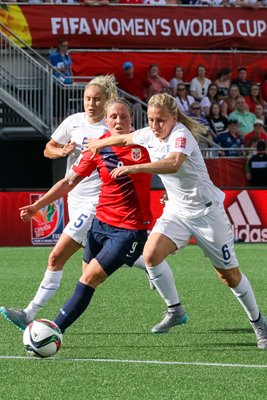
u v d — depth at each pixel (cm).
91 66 5594
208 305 2541
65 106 5194
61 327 1812
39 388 1554
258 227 4556
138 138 1848
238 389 1545
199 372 1672
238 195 4541
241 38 5906
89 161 1927
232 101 5531
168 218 1930
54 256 2072
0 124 5362
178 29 5822
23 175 5909
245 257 3894
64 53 5425
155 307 2500
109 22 5719
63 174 5353
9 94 5138
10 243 4434
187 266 3572
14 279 3172
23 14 5581
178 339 2016
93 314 2380
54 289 2064
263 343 1911
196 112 5397
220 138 5438
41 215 4434
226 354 1845
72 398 1488
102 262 1842
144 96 5538
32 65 5147
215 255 1905
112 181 1884
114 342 1980
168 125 1809
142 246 1902
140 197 1877
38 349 1761
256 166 5106
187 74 5728
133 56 5644
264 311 2447
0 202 4428
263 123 5550
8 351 1880
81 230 2089
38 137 5550
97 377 1633
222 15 5891
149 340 2005
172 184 1881
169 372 1672
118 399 1480
